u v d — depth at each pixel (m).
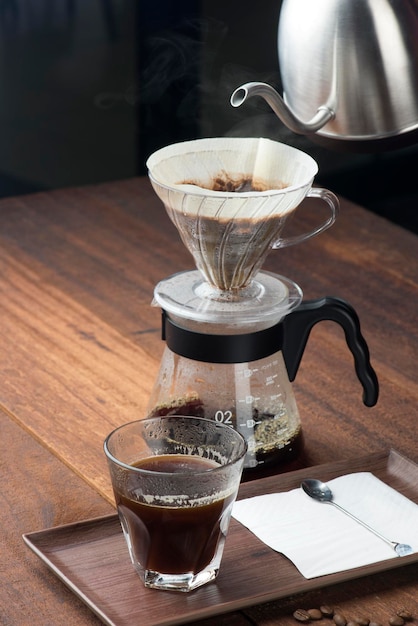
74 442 1.21
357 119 1.11
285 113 1.07
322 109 1.11
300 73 1.12
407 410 1.30
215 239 1.08
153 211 1.99
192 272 1.21
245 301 1.13
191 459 0.97
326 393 1.33
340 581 0.95
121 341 1.47
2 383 1.34
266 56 2.75
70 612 0.92
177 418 0.98
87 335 1.49
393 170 2.56
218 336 1.10
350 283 1.69
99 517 1.02
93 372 1.38
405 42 1.07
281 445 1.15
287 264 1.75
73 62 2.85
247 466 1.14
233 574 0.95
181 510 0.90
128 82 2.90
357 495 1.08
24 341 1.46
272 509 1.05
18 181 2.92
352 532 1.01
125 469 0.91
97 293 1.63
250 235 1.07
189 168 1.15
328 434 1.24
